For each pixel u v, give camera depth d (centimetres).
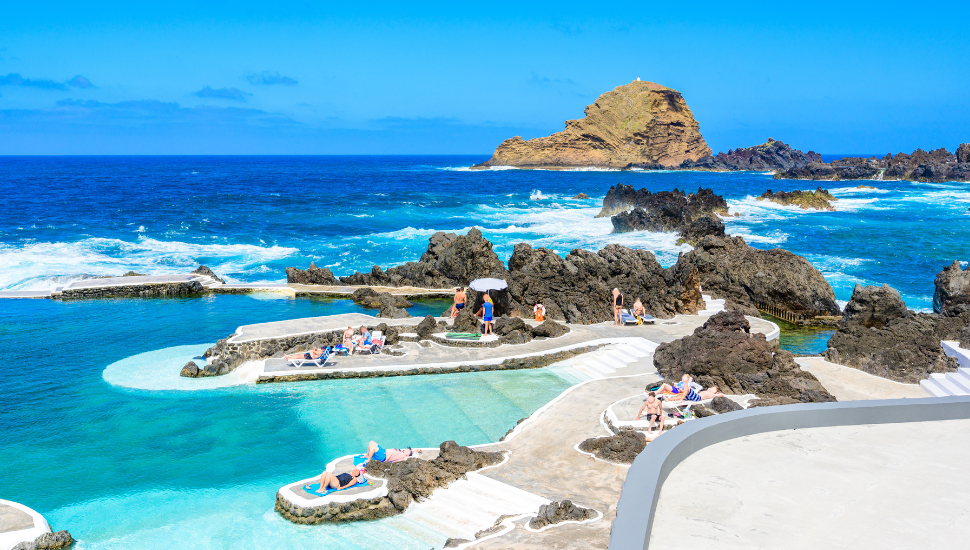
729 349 2231
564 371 2634
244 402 2238
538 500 1506
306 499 1497
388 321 3172
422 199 10681
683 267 3550
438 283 4344
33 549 1345
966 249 6000
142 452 1848
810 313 3788
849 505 776
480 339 2820
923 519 746
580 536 1278
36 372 2511
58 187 12575
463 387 2427
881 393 2216
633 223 6625
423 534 1434
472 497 1568
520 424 2014
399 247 5906
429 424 2073
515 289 3462
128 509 1543
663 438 892
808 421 995
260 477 1711
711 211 7894
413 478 1598
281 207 8975
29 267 4653
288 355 2631
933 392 2191
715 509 764
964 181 16100
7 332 3106
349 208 9031
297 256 5481
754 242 6400
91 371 2533
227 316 3525
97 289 3919
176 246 5797
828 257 5628
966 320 2672
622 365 2627
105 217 7519
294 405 2222
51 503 1566
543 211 9056
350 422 2081
